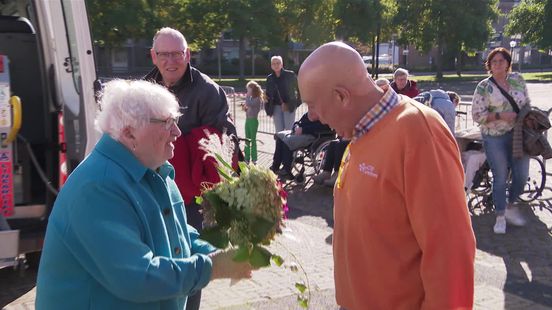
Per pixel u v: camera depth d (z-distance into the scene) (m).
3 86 4.10
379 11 39.19
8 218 4.31
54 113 4.76
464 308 1.85
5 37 4.68
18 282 4.85
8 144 4.16
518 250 5.59
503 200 6.10
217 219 2.24
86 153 4.31
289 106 10.09
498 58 5.77
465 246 1.86
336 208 2.29
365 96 2.04
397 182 1.95
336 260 2.28
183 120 3.42
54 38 4.72
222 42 52.16
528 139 5.82
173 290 1.97
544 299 4.43
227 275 2.25
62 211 1.93
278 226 2.29
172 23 30.55
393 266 2.00
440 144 1.92
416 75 51.66
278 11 37.22
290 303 4.33
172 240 2.17
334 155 8.23
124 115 1.98
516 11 48.38
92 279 1.96
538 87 33.34
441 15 43.31
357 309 2.13
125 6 25.97
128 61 39.69
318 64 2.03
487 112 5.88
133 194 1.98
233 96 14.85
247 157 10.02
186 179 3.33
